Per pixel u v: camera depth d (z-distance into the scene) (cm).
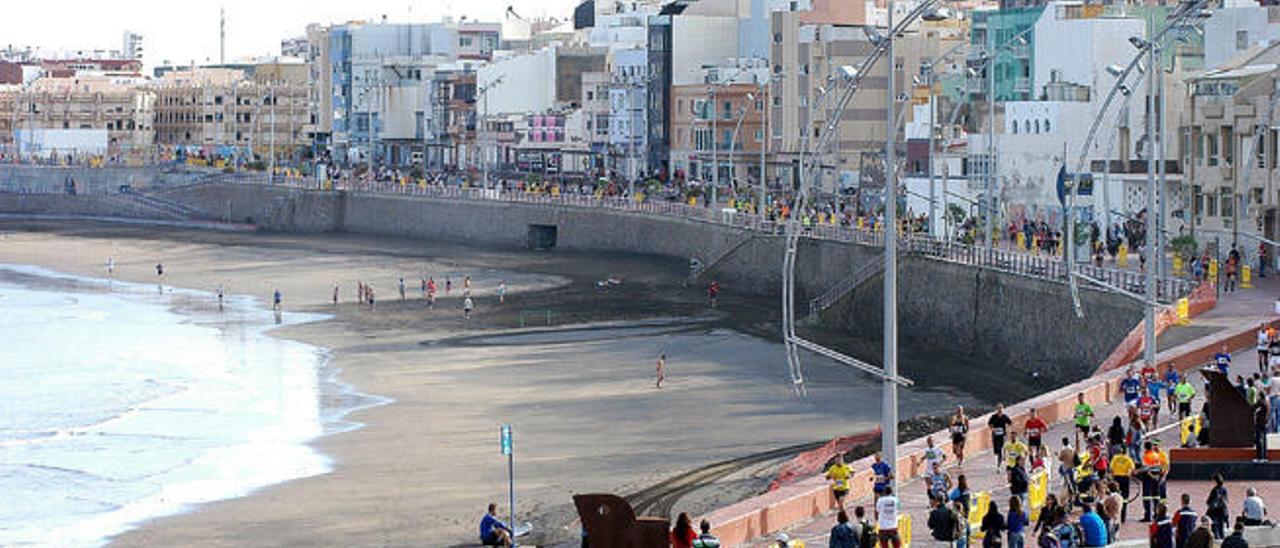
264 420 11331
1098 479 6228
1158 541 5400
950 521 5859
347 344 14888
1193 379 9262
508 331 15312
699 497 8569
